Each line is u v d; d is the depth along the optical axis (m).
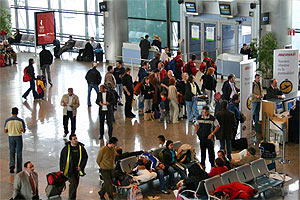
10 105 21.47
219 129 15.17
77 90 23.28
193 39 27.52
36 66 28.08
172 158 13.91
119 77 21.06
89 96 21.02
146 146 16.73
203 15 26.72
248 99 16.62
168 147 13.91
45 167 15.30
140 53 27.16
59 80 25.05
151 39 29.47
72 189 12.83
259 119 17.61
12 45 33.91
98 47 28.95
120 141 17.23
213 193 12.24
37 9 35.03
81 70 26.98
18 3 36.03
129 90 19.44
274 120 16.67
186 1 26.83
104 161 12.87
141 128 18.48
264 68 22.55
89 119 19.64
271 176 13.66
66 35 33.47
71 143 12.77
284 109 17.17
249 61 16.52
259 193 12.86
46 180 14.37
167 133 17.89
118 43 28.48
